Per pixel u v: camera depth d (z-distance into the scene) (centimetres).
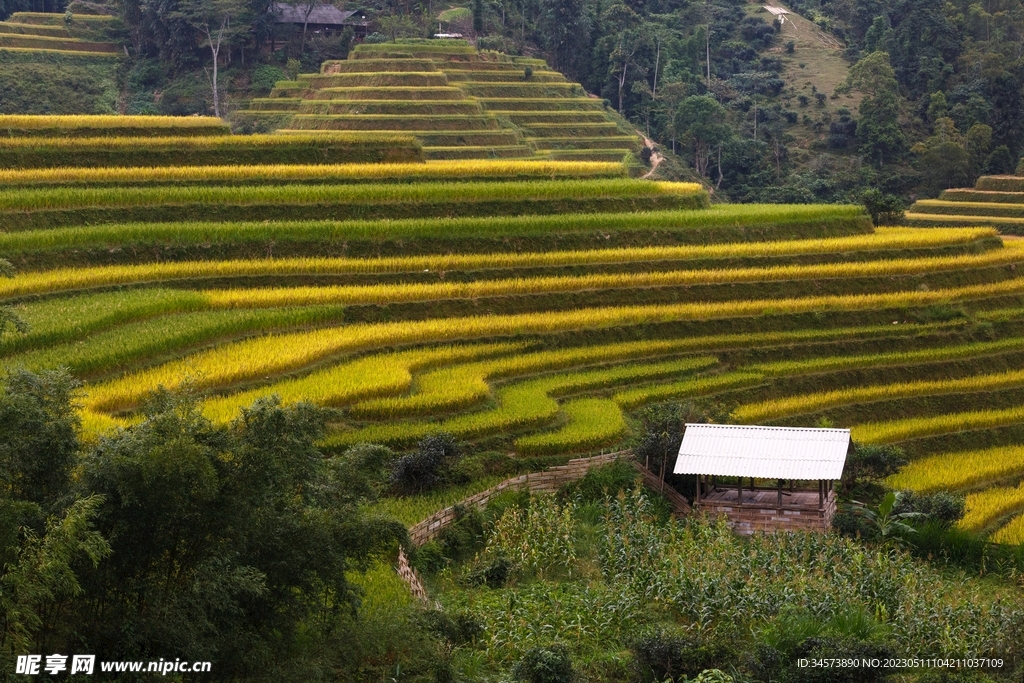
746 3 15512
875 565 2972
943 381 5134
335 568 1952
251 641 1839
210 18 11056
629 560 2997
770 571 2980
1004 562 3372
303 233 5112
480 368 4262
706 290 5456
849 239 6544
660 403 4094
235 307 4422
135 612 1762
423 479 3316
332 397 3644
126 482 1761
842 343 5278
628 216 6141
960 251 6725
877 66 12112
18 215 4762
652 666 2289
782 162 11931
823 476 3428
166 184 5484
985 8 14612
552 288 5094
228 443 1889
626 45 12431
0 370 3300
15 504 1681
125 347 3644
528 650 2236
